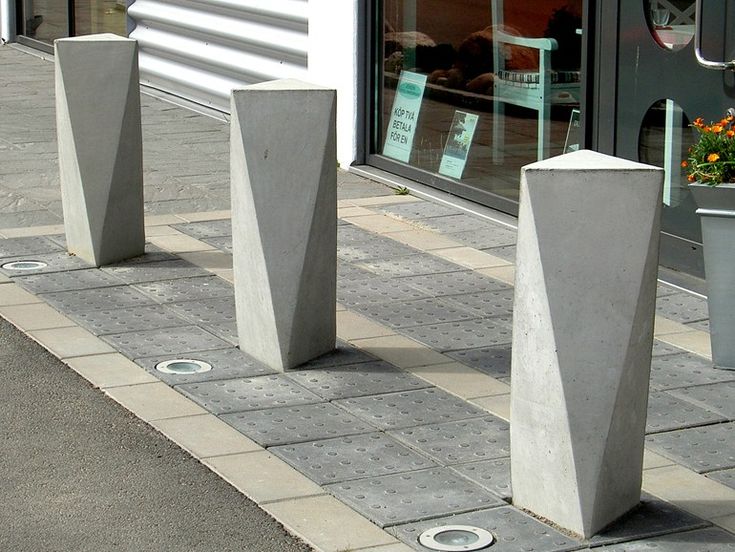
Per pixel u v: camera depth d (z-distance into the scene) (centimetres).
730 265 629
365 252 862
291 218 634
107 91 808
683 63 779
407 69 1066
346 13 1105
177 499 501
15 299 754
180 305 746
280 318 638
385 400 603
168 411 589
